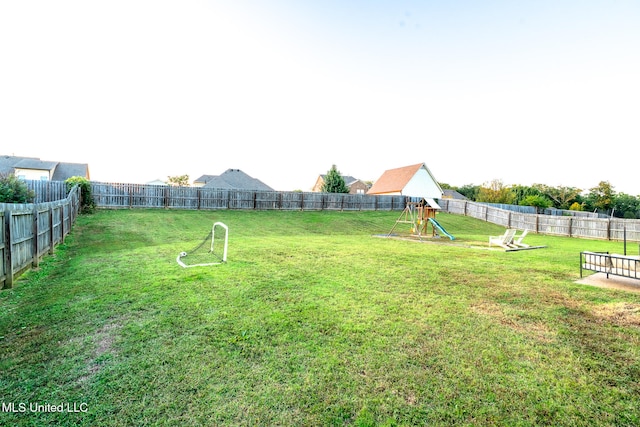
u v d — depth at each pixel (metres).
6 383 2.31
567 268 6.94
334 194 24.17
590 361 2.72
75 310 3.80
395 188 33.66
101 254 7.38
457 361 2.70
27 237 5.57
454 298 4.54
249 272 5.88
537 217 18.64
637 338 3.20
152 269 5.93
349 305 4.12
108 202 16.67
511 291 4.97
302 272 6.00
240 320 3.55
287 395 2.20
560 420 1.97
